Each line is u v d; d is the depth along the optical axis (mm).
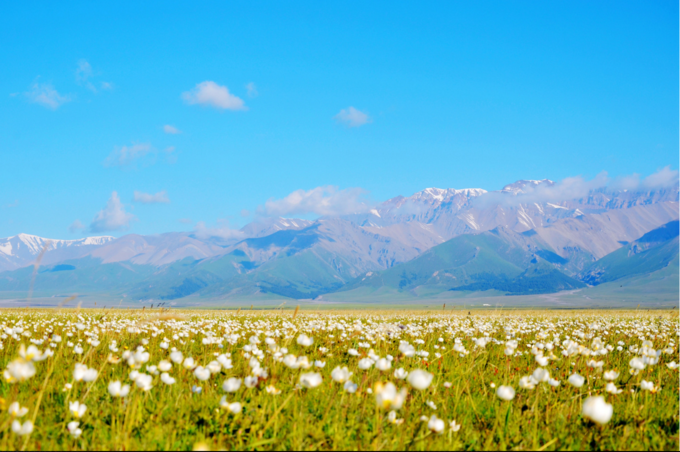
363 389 6184
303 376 5031
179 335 11188
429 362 8414
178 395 5848
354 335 11969
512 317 28172
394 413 4902
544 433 5199
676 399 6613
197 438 4711
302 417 5156
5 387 6117
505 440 4906
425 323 20406
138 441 4609
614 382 7297
